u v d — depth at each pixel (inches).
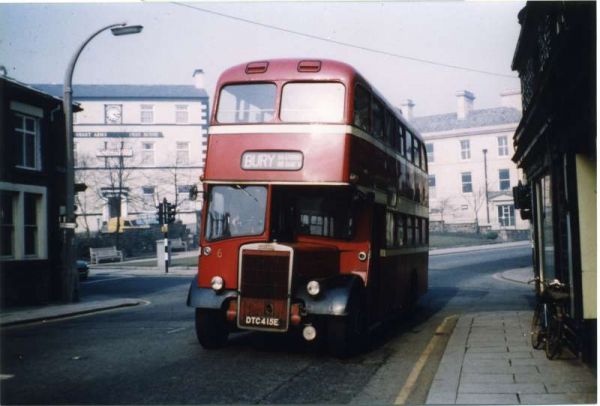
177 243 1975.9
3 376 311.9
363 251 369.7
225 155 361.1
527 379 274.4
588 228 299.4
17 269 709.9
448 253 1658.5
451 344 370.0
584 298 299.7
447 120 2598.4
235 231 354.3
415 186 568.4
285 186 354.9
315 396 266.8
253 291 339.6
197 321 369.4
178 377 303.6
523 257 1435.8
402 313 553.6
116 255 1748.3
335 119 352.2
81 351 384.5
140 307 685.9
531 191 527.2
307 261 342.3
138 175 2256.4
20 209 721.0
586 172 299.9
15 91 714.8
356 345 365.7
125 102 2269.9
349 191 357.1
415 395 267.7
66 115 710.5
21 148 738.8
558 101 308.8
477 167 2486.5
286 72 362.6
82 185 827.4
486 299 695.7
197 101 2311.8
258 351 372.2
